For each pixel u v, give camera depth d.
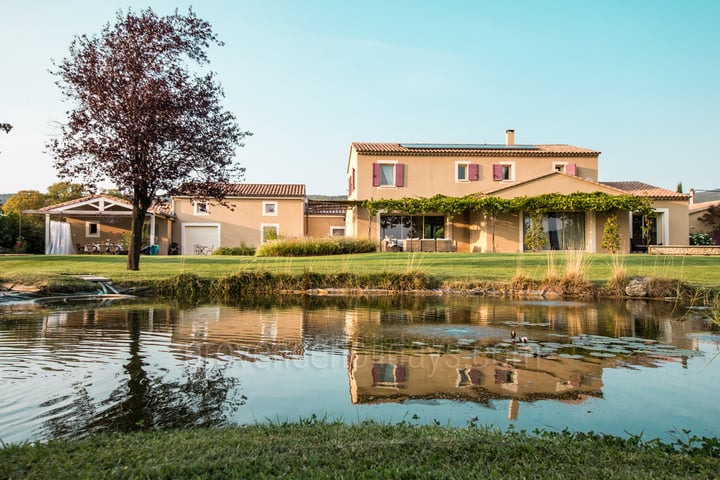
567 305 9.95
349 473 2.28
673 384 4.27
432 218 25.75
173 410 3.57
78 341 6.08
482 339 6.27
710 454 2.72
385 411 3.56
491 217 23.81
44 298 10.74
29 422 3.31
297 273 13.38
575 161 27.72
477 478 2.23
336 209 32.78
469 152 27.03
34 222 30.72
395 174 26.67
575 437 2.96
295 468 2.33
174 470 2.29
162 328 7.09
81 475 2.23
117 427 3.22
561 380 4.38
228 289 12.48
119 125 13.26
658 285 11.34
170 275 13.00
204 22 14.36
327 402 3.77
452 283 12.69
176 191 14.31
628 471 2.36
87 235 29.25
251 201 30.59
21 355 5.29
